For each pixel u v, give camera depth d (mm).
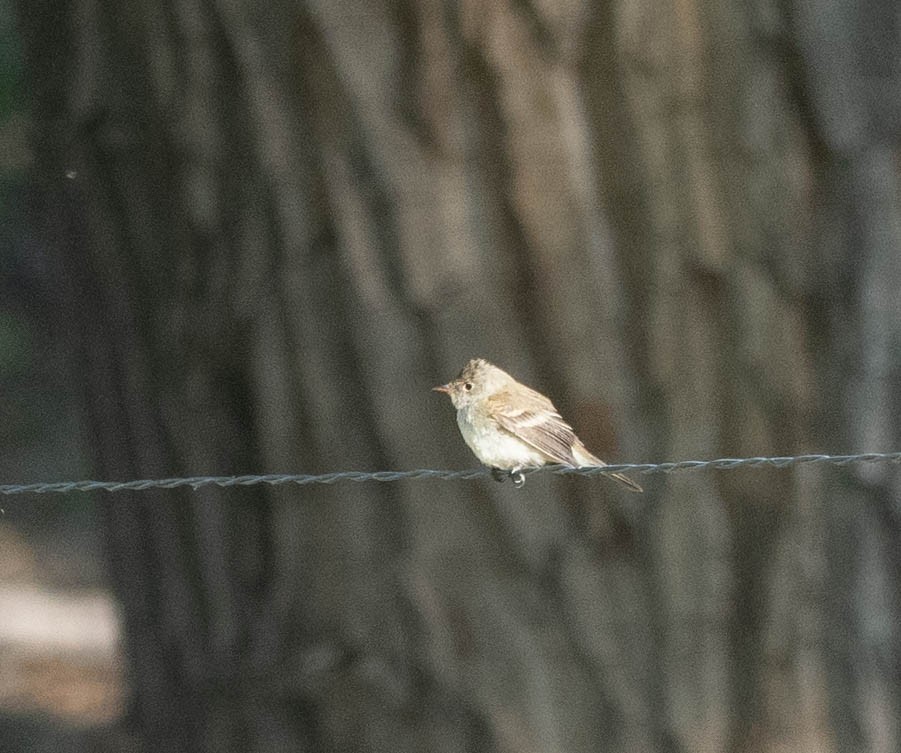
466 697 12648
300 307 12586
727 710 13016
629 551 12906
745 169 12844
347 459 12664
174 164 12844
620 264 12867
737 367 12914
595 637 12758
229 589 13273
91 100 13109
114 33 12953
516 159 12555
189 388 13078
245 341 12797
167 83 12727
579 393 12711
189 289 12969
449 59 12438
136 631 14062
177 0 12617
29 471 32656
